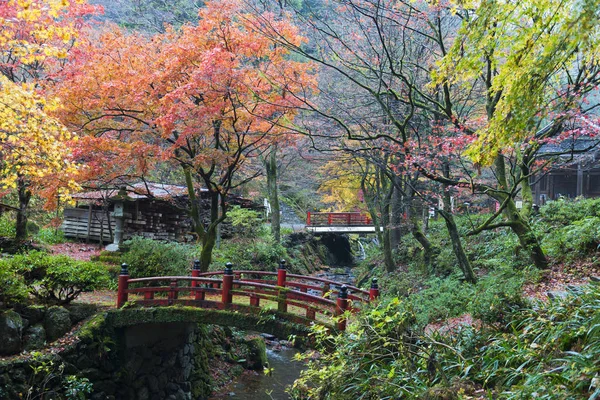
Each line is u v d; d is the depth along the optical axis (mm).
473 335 6117
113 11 23016
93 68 11297
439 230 18891
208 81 10578
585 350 4508
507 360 5031
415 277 15820
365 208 25000
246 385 12508
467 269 11930
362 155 11023
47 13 6859
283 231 29062
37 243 17156
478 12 5137
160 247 13633
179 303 10008
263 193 27000
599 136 10336
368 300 8820
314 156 19047
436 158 10672
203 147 12867
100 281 10320
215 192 13602
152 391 10445
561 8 4918
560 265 11289
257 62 12844
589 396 3840
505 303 6617
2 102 7699
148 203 18203
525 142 10055
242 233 22625
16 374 8141
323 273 26453
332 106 12703
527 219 12156
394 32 12289
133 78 11211
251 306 9258
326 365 6883
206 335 13195
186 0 22125
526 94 4973
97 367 9539
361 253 35469
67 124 11797
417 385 5246
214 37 11516
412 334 6160
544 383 4230
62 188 10266
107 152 11750
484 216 17469
